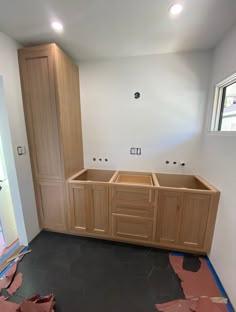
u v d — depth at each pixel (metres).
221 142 1.67
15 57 1.80
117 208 2.05
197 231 1.87
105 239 2.20
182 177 2.38
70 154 2.20
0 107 1.72
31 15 1.38
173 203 1.88
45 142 2.02
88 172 2.64
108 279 1.60
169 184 2.44
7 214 2.03
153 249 2.02
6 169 1.87
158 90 2.21
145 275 1.64
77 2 1.24
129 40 1.79
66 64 2.00
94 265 1.76
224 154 1.61
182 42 1.83
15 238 2.15
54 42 1.83
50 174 2.11
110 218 2.10
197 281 1.57
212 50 1.98
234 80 1.68
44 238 2.20
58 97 1.86
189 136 2.26
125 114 2.37
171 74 2.14
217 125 1.94
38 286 1.52
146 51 2.05
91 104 2.43
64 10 1.32
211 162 1.91
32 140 2.04
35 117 1.97
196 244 1.90
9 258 1.85
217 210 1.74
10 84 1.75
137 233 2.06
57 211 2.22
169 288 1.51
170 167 2.40
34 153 2.07
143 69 2.20
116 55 2.16
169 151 2.36
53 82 1.83
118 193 2.00
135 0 1.22
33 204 2.16
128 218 2.04
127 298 1.42
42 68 1.82
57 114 1.91
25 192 2.01
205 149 2.10
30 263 1.78
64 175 2.08
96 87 2.37
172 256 1.90
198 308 1.32
